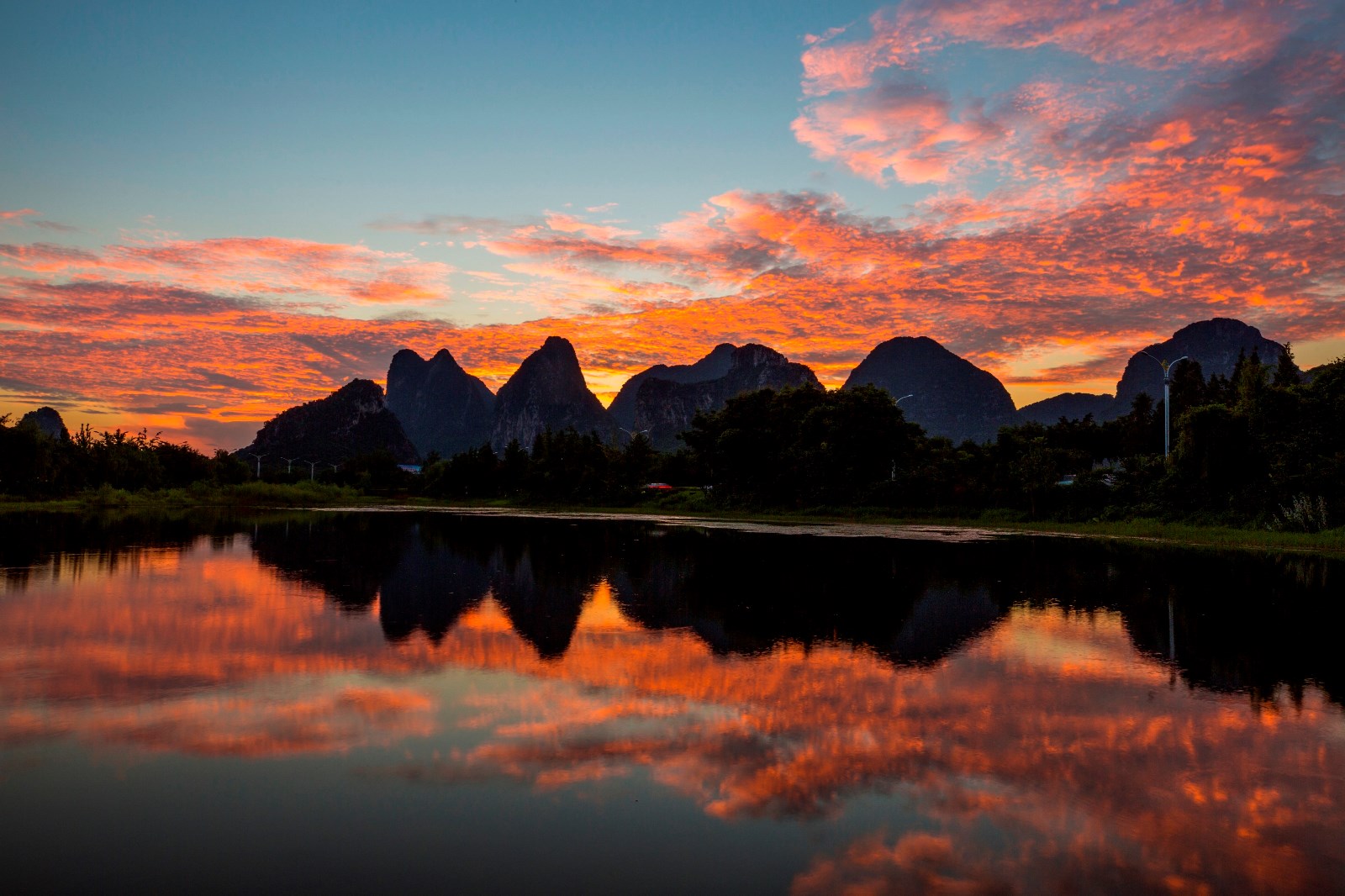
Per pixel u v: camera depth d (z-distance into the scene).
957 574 20.14
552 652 10.55
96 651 10.40
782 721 7.57
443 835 5.13
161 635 11.45
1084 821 5.39
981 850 4.97
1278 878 4.64
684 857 4.85
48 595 15.28
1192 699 8.42
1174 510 40.69
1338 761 6.59
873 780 6.10
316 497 89.19
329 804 5.58
